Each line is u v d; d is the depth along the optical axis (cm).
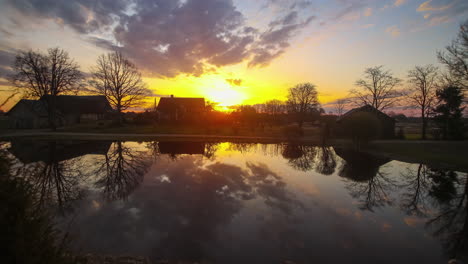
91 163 1334
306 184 980
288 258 446
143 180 991
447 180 1053
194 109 4491
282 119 4869
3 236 206
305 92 4203
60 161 1376
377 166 1358
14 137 2439
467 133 2478
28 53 2792
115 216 618
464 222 620
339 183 1004
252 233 541
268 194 837
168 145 2153
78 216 617
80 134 2783
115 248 458
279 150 2005
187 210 670
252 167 1292
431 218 651
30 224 225
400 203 770
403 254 466
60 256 265
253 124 4150
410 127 3994
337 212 685
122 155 1608
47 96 3027
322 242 507
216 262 426
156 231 537
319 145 2334
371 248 488
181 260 428
